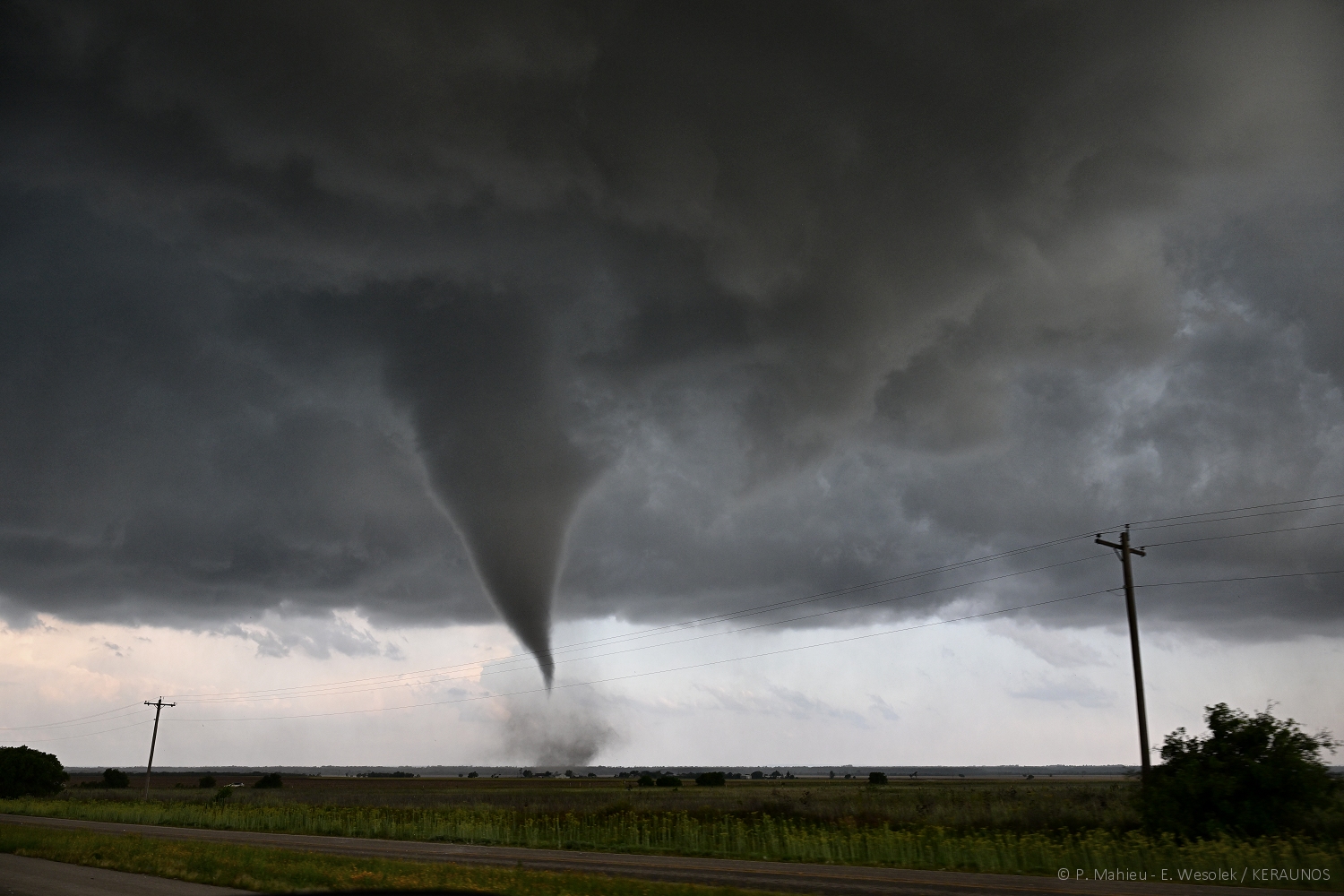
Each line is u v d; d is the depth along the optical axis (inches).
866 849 1282.0
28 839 1338.6
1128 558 1494.8
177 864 1037.8
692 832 1545.3
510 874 975.6
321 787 6018.7
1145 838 1121.4
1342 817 1122.7
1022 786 4325.8
